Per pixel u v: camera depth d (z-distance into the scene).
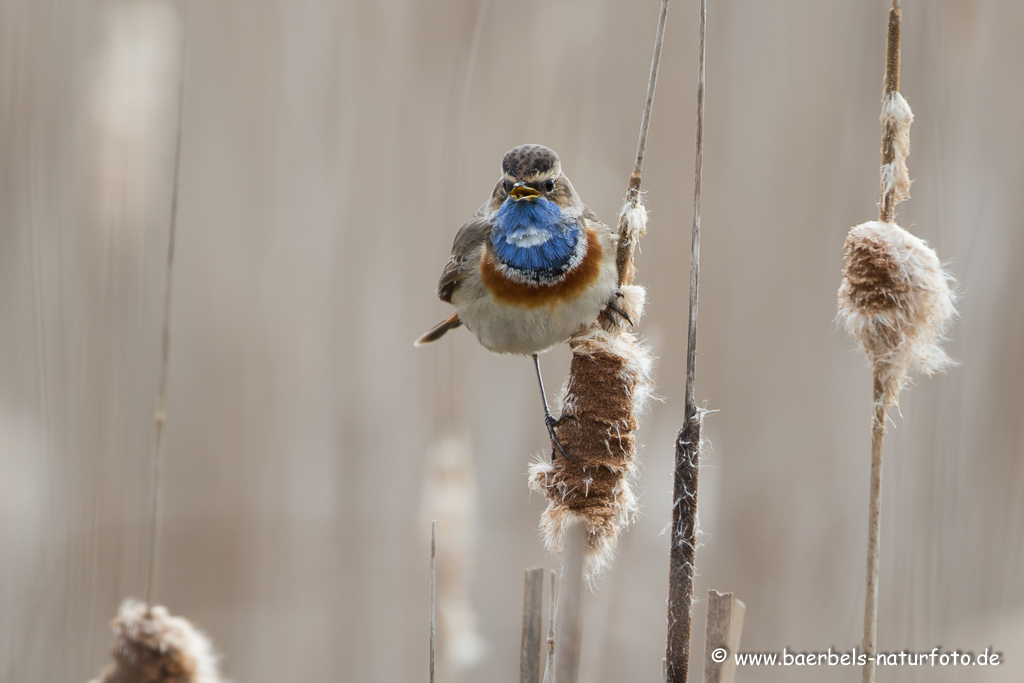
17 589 10.41
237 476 13.77
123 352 11.46
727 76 14.66
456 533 10.36
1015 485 10.91
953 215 11.84
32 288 11.56
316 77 14.60
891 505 11.62
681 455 6.28
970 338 11.57
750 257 14.14
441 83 14.68
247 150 14.57
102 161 10.96
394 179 14.45
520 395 13.37
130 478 12.36
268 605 12.97
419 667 12.45
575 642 6.37
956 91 12.16
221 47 14.60
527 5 13.37
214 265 14.33
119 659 6.27
